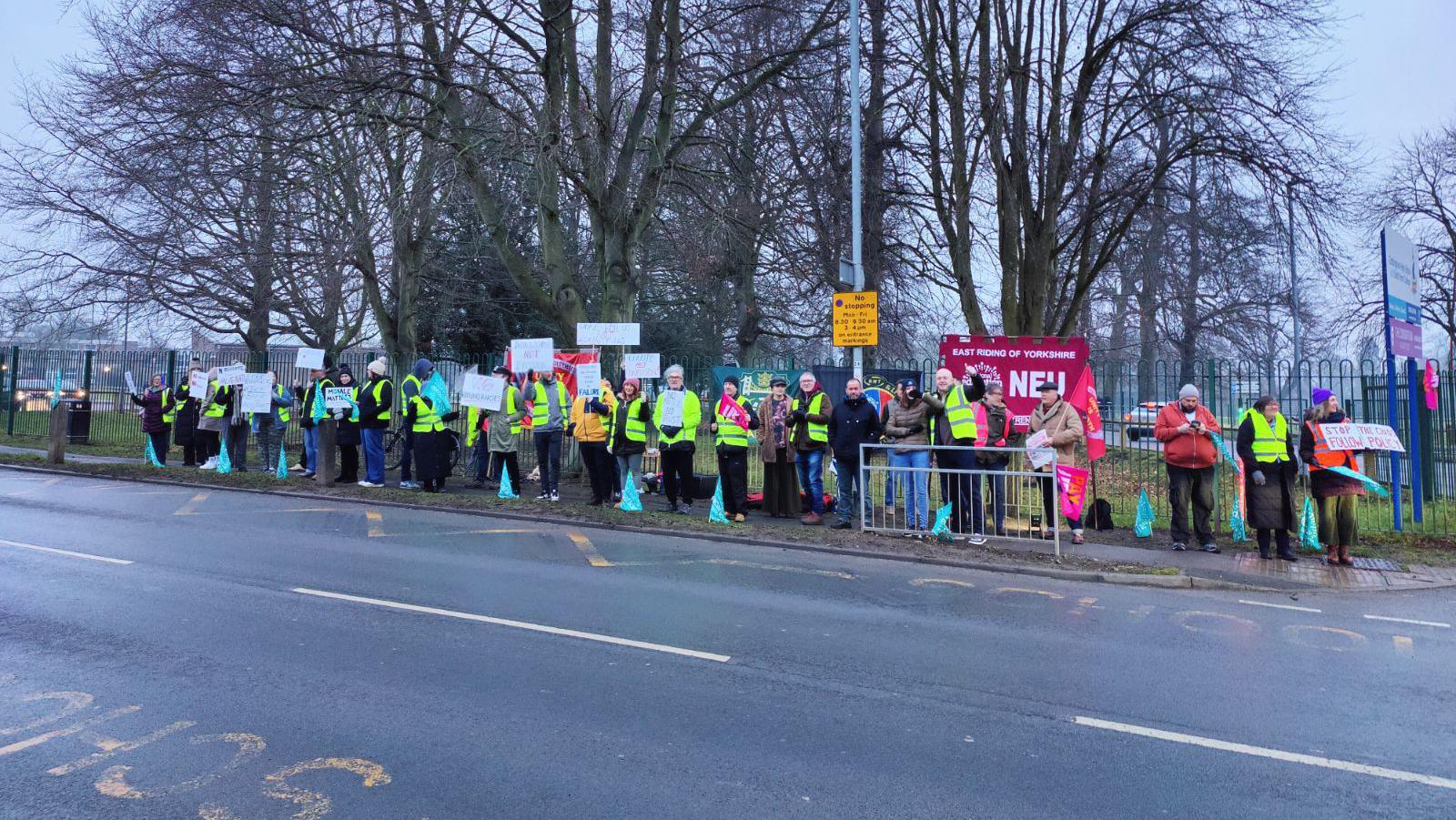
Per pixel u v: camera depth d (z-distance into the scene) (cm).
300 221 2005
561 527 1056
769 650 561
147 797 341
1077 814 346
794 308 3009
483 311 2850
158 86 1432
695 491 1332
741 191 1880
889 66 1952
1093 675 525
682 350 3250
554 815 334
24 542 874
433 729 417
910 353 2383
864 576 814
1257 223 2250
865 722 441
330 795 346
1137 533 1062
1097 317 3594
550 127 1380
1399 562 937
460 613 628
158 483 1409
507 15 1431
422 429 1298
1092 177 2005
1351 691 509
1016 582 813
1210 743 424
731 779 371
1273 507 931
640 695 471
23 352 2412
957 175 1958
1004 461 1055
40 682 471
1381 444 920
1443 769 399
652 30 1484
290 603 646
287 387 1814
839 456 1059
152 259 1875
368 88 1348
